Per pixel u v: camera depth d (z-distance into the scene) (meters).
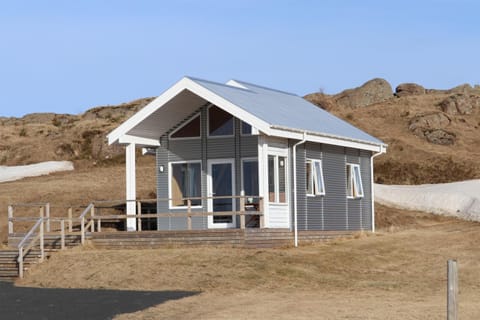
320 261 26.17
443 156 58.47
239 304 19.86
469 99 73.38
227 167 30.77
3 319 18.41
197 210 31.11
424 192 48.38
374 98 81.12
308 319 17.62
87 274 24.64
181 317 18.06
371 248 29.52
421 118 67.50
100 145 62.41
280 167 29.94
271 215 29.00
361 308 19.09
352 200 34.75
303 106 36.44
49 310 19.53
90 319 18.05
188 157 31.38
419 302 20.25
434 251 29.16
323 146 32.62
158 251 26.64
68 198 43.84
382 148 36.19
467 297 21.56
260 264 24.61
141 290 22.72
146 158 60.34
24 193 45.47
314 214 31.55
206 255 25.48
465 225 38.47
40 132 74.38
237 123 30.62
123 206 41.00
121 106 81.56
